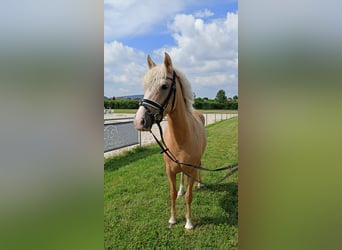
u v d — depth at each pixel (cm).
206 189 321
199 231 242
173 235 241
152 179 370
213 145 502
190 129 219
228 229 243
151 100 187
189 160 220
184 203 292
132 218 272
